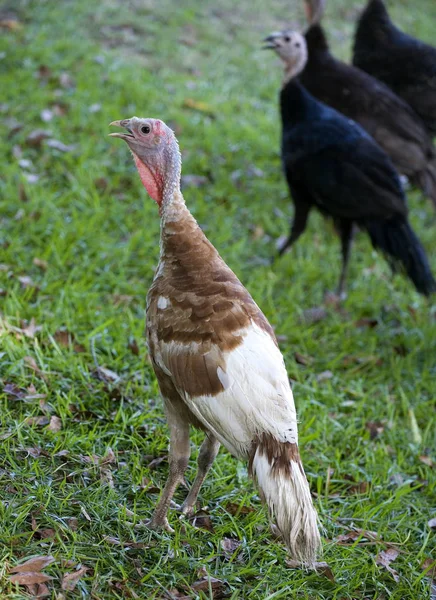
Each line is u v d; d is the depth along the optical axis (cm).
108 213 1050
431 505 718
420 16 1934
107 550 561
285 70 1105
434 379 920
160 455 681
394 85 1276
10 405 684
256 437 532
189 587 548
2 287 849
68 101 1241
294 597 563
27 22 1459
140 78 1364
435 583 622
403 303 1061
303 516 526
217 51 1564
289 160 1050
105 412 705
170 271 580
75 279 912
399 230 1031
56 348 755
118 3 1620
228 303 555
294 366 866
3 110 1186
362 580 598
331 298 1027
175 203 590
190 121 1284
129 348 815
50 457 633
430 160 1201
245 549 597
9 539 545
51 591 520
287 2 1842
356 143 1024
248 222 1142
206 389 540
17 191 1034
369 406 844
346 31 1784
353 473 730
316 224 1200
